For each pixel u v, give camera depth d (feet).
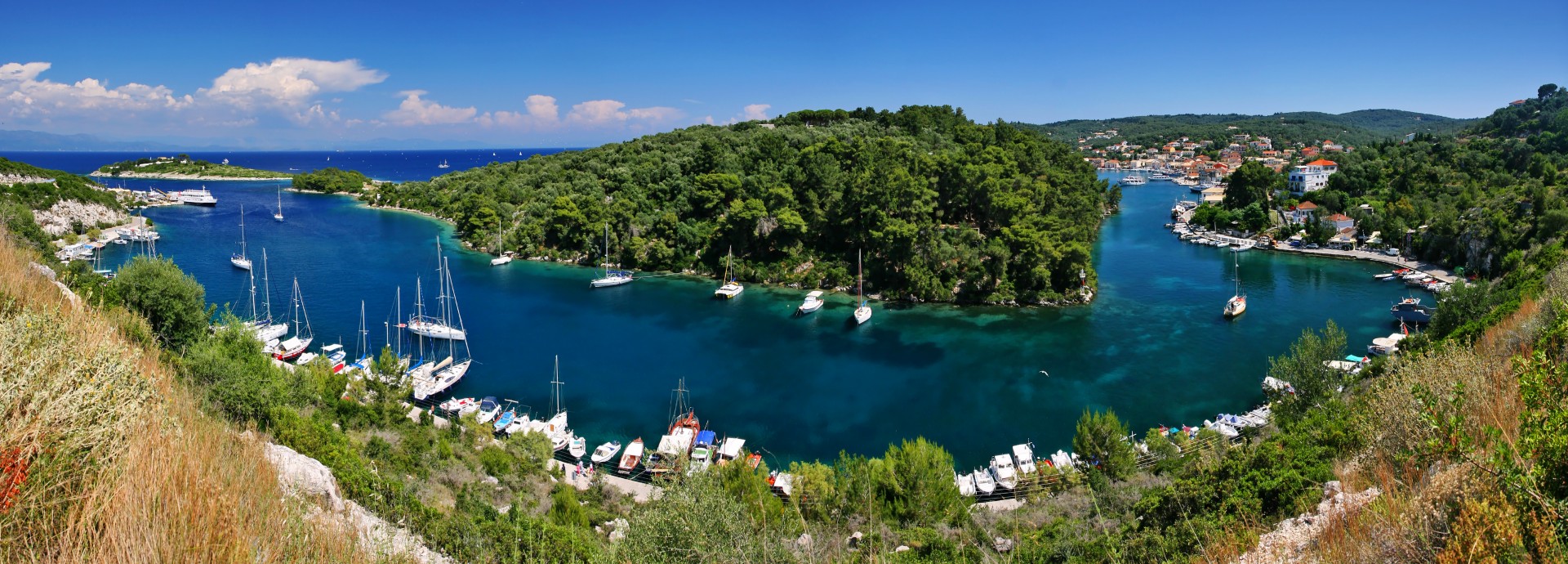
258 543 32.12
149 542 27.43
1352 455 59.06
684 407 166.20
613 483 130.62
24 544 27.12
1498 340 90.53
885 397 172.14
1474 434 40.60
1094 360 196.95
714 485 68.33
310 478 52.80
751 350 209.26
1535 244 269.23
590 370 190.08
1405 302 236.22
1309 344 128.77
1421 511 34.81
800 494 107.34
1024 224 274.57
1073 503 103.81
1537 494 29.43
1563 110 529.86
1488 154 445.78
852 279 286.66
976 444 147.13
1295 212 406.00
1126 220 504.84
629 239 338.34
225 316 134.72
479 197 418.10
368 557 37.60
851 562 70.44
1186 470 98.37
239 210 521.65
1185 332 222.69
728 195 356.79
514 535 62.90
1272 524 52.37
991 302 262.26
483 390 175.83
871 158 352.28
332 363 184.34
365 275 304.30
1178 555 53.72
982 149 415.44
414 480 95.96
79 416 30.50
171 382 52.54
